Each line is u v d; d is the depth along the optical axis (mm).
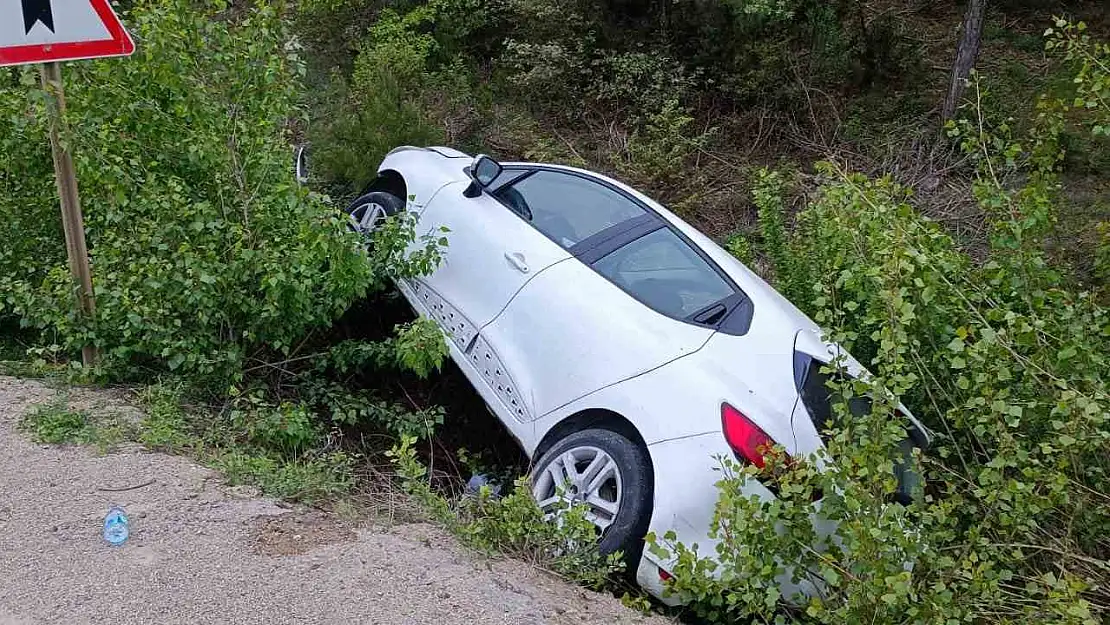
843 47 10328
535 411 4523
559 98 10312
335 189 7992
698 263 4801
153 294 4516
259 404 4480
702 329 4367
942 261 4145
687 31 10594
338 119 8344
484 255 5180
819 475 3383
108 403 4367
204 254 4609
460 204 5598
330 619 2957
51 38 4211
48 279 4551
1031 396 4012
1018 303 4504
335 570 3234
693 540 3709
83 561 3123
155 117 4891
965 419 4004
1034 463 3607
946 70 10906
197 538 3328
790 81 10172
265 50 5000
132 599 2949
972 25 9273
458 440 5430
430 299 5352
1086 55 4664
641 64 10141
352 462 4496
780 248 6109
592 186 5441
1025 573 3793
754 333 4355
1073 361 3963
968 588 3316
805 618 3691
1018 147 4867
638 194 5320
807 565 3469
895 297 3611
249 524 3469
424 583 3240
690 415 3916
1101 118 4738
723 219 8938
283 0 5414
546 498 4227
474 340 4996
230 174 4836
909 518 3826
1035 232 4609
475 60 11039
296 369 5328
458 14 10891
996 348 3840
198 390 4727
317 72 10078
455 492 4812
